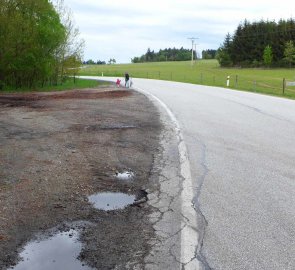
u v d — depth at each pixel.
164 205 5.25
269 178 6.46
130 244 4.13
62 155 7.56
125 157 7.61
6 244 4.09
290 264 3.75
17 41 25.97
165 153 8.07
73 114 13.19
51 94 22.19
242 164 7.32
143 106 16.20
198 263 3.76
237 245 4.13
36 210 4.95
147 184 6.10
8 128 10.34
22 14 26.91
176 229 4.50
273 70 97.75
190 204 5.29
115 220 4.74
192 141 9.31
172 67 121.06
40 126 10.70
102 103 17.02
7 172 6.37
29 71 28.34
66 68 36.94
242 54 112.81
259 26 112.19
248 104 17.55
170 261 3.79
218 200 5.45
